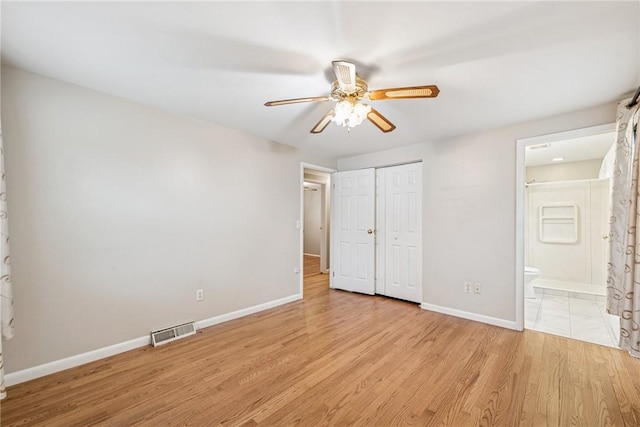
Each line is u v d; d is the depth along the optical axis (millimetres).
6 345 1871
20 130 1926
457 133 3197
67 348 2104
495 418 1578
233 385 1892
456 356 2285
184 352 2371
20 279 1920
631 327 1864
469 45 1605
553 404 1694
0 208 1661
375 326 2939
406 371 2059
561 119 2615
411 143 3664
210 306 2984
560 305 3717
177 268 2729
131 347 2412
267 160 3576
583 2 1283
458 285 3234
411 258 3801
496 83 2041
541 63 1781
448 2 1286
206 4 1309
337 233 4605
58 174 2074
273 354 2328
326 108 2564
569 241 4488
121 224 2377
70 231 2127
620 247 2115
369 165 4238
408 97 1822
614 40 1545
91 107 2221
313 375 2010
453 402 1715
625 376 1988
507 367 2111
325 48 1653
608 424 1532
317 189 8383
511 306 2871
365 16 1380
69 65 1873
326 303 3799
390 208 4035
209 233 2984
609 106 2381
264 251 3541
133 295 2441
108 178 2307
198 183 2891
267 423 1543
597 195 4297
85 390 1835
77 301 2154
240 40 1590
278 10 1345
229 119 2891
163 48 1678
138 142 2471
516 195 2857
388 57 1731
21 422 1549
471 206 3152
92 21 1436
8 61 1825
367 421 1559
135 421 1561
